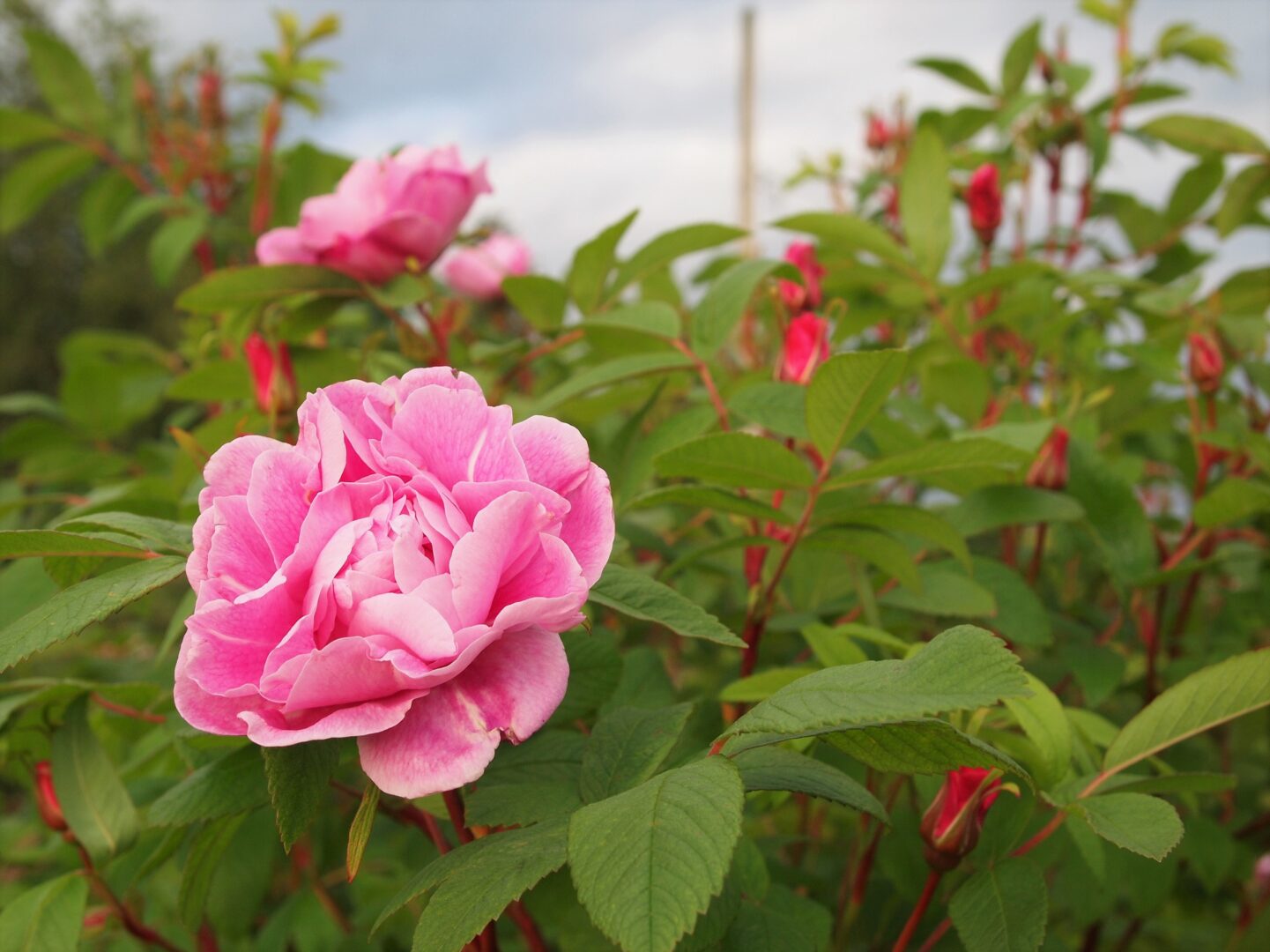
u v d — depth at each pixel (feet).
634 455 1.11
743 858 0.86
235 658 0.56
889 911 1.22
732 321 1.10
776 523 1.01
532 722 0.57
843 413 0.83
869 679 0.57
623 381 1.23
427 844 1.27
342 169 1.81
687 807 0.53
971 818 0.77
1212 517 1.22
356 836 0.58
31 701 0.96
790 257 1.17
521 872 0.55
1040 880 0.77
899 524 0.96
